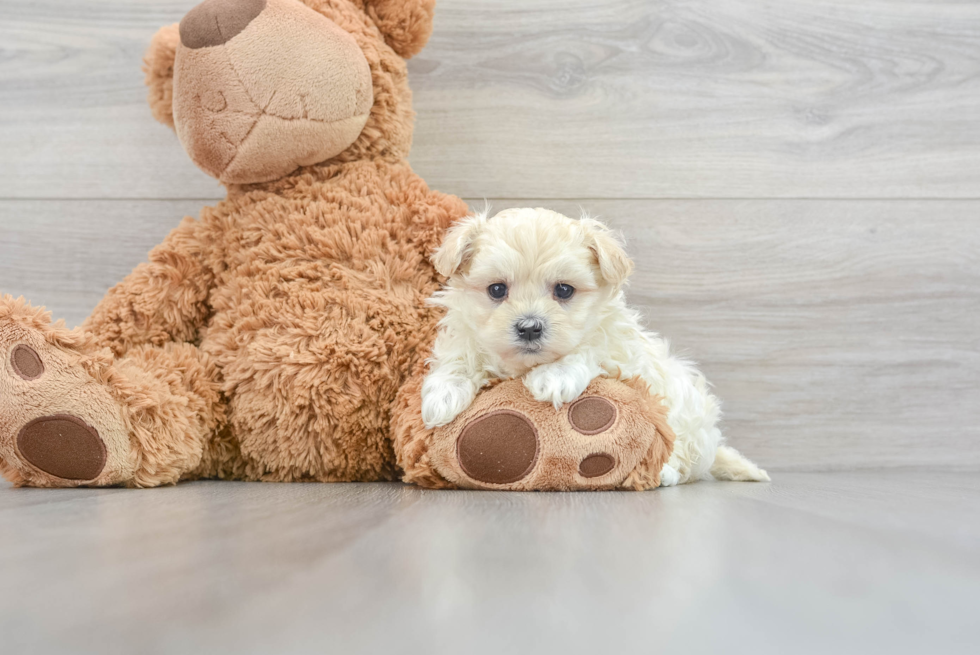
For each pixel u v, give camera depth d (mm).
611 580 606
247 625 480
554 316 1393
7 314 1394
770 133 2141
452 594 559
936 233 2145
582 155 2137
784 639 469
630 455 1365
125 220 2139
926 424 2133
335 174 1797
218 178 1799
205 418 1615
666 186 2139
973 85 2137
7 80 2123
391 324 1647
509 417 1368
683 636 469
